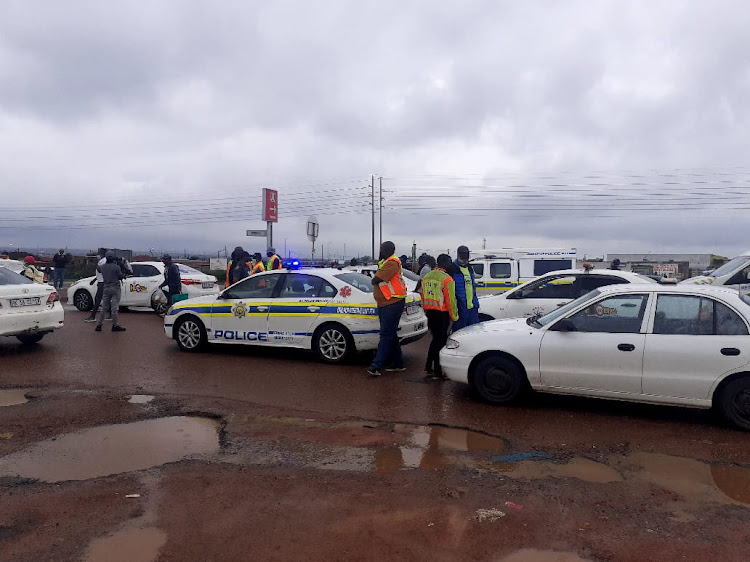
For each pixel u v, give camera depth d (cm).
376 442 510
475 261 1462
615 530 352
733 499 397
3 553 324
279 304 876
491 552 326
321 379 755
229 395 670
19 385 714
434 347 771
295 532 347
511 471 445
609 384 583
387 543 335
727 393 542
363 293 849
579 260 1617
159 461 464
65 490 407
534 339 614
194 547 330
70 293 1577
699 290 573
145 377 761
